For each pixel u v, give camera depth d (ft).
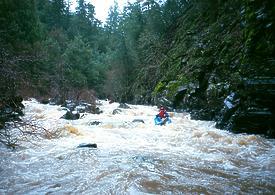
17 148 27.17
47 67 102.37
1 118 31.99
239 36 58.65
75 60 147.74
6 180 19.16
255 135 34.81
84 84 124.67
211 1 84.48
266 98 36.86
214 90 53.93
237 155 26.68
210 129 40.29
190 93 62.23
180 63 79.56
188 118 53.36
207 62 63.72
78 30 234.99
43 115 49.62
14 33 93.40
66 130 34.35
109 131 37.06
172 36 109.09
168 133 36.70
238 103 39.70
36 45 103.35
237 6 70.28
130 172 20.39
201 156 25.96
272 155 26.91
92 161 23.13
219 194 17.11
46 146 28.32
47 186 18.15
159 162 23.25
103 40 249.75
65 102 71.61
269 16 44.75
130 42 140.87
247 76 42.32
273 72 38.86
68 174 20.24
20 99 44.70
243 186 18.47
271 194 17.30
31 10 116.78
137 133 36.42
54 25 212.43
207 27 81.97
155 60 108.88
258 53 44.62
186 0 122.01
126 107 72.84
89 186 18.10
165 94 73.15
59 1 224.12
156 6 126.72
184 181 19.11
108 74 153.07
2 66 32.09
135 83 117.91
